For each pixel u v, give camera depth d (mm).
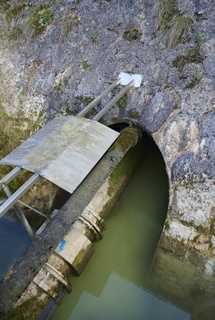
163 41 5148
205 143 4355
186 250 4121
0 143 5719
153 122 4832
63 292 3893
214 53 4727
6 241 4676
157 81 4992
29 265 3041
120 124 6211
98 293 4441
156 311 4141
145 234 5309
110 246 5082
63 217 3518
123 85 5215
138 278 4598
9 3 6801
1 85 6297
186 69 4816
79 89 5613
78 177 3223
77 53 5836
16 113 5992
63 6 6262
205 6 5047
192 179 4312
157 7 5344
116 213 5551
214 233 4016
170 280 4211
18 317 3334
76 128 3834
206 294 4012
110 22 5723
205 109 4508
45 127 3982
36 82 6027
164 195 6004
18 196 3006
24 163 3234
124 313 4176
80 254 4078
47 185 5043
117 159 4305
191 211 4199
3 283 2898
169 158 4582
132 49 5359
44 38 6207
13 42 6461
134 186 6168
